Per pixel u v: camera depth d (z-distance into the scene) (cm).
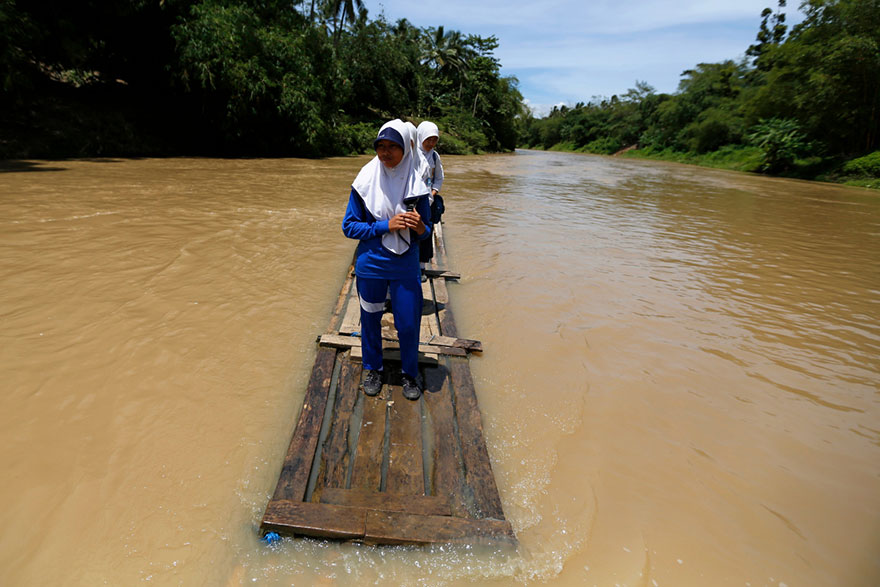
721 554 200
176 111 1966
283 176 1376
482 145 4478
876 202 1543
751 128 3092
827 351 394
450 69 5044
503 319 430
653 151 5512
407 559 193
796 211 1251
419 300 286
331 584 180
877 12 2311
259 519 207
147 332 358
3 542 187
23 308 382
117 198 849
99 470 225
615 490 234
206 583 177
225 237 631
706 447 268
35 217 662
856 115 2491
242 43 1833
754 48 5719
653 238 811
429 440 265
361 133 2695
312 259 565
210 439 253
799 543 207
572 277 561
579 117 8000
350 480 230
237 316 398
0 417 255
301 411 275
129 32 1770
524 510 221
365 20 3469
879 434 285
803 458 261
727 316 462
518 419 288
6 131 1440
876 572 194
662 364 360
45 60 1652
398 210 263
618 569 192
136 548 188
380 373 307
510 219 915
